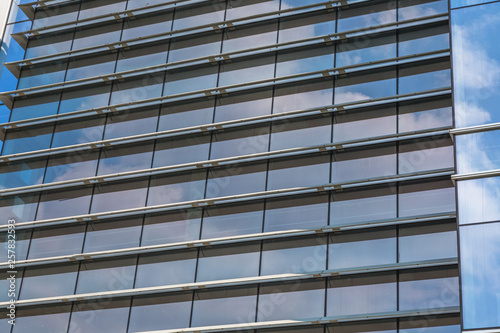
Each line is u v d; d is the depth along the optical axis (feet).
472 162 85.30
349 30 115.14
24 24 136.15
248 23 121.90
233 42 121.60
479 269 79.20
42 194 117.70
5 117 128.36
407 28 112.88
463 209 83.05
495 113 87.15
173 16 127.44
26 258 112.16
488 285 78.18
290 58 116.78
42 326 106.73
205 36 123.75
